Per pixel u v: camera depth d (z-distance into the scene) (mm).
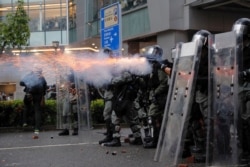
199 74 6645
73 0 32750
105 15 12211
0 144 9656
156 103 8297
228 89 6016
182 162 6734
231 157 5969
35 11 34281
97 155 7703
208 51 6379
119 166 6570
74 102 11711
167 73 7680
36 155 7859
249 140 6227
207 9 21578
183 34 21672
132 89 8820
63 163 6926
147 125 9016
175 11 21203
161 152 6867
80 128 12109
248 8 22203
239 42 5930
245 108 6086
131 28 24719
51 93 14172
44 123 13547
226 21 22453
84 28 30641
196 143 7016
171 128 6691
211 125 6238
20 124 13477
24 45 17547
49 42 33469
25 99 12914
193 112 6977
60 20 33969
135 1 24219
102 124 13969
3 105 13414
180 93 6594
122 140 10000
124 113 8922
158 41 22641
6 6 30922
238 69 5898
